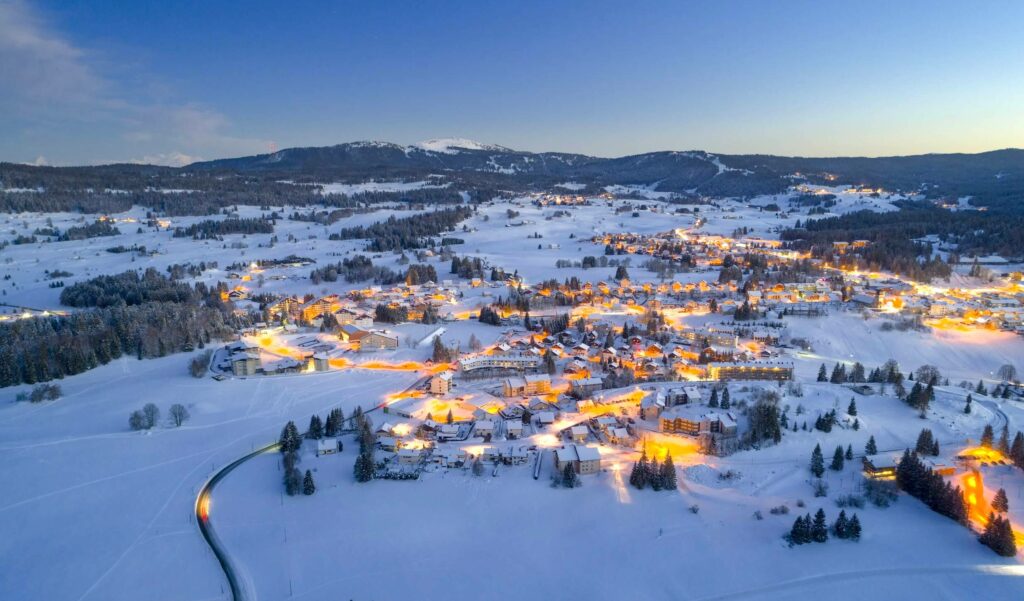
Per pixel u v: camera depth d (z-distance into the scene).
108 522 140.00
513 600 114.25
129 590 118.44
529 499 145.12
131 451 173.75
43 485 155.75
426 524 136.88
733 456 160.25
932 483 134.75
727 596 112.50
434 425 185.12
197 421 194.50
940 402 190.88
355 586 118.56
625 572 120.06
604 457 164.25
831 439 166.75
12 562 126.94
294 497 148.38
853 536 124.94
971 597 108.94
